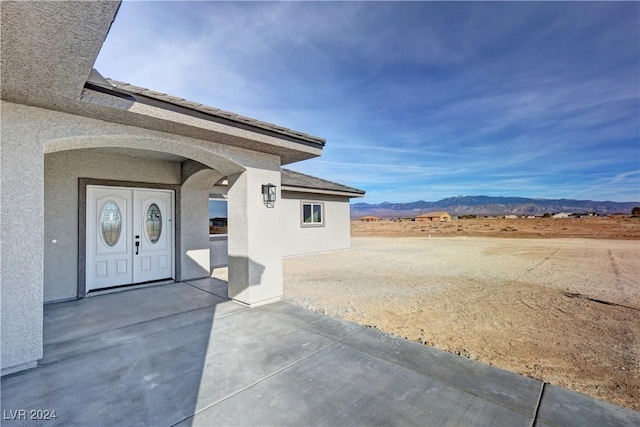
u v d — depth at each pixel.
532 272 9.35
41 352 3.33
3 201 3.13
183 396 2.73
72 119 3.62
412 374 3.15
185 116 4.00
